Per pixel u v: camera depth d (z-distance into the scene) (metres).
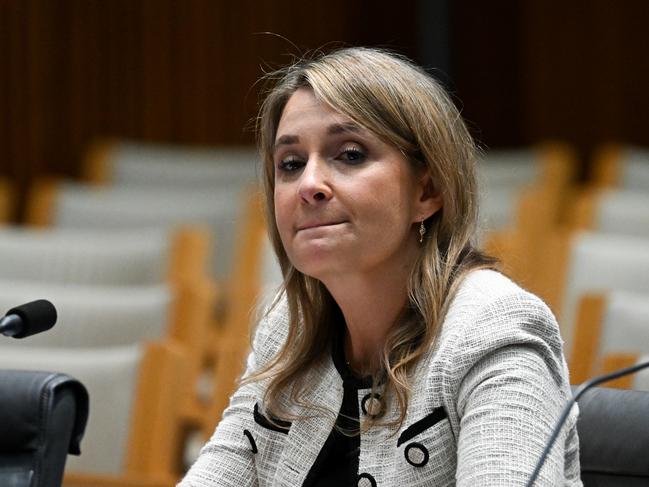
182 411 7.31
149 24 16.69
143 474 7.04
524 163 13.47
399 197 4.04
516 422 3.68
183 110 16.83
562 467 3.70
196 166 14.59
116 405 7.18
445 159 4.09
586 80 17.41
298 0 17.12
